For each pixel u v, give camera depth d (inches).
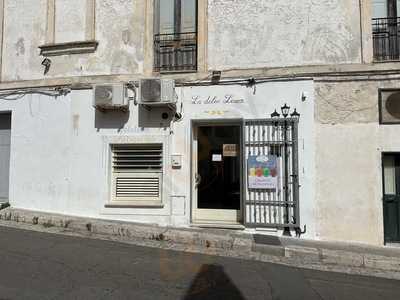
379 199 337.1
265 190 351.9
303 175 346.3
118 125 379.6
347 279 248.8
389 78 341.4
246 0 372.2
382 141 339.6
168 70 384.5
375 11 358.0
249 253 300.4
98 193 378.0
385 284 241.9
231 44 371.6
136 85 378.0
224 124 372.2
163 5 393.1
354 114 344.2
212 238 317.4
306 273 256.8
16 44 418.3
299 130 350.0
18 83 409.7
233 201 367.6
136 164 383.2
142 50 386.0
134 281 221.6
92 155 382.3
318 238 341.4
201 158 376.5
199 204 373.1
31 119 402.9
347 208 340.2
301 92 351.9
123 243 309.6
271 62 364.2
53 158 392.2
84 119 386.3
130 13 390.9
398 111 339.3
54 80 398.0
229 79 364.2
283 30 364.5
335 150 345.1
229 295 207.2
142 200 379.2
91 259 261.1
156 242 319.0
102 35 394.9
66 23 406.3
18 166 403.9
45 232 332.5
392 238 337.7
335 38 355.9
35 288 204.2
